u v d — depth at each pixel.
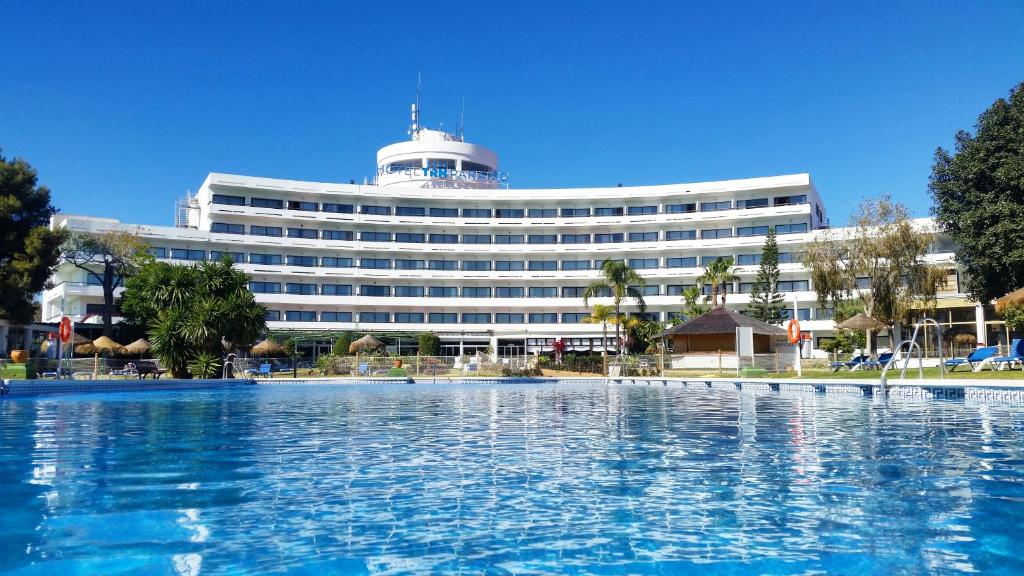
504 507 7.10
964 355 41.94
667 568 5.27
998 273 40.69
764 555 5.55
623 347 66.19
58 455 10.44
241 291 39.31
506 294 81.81
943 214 44.50
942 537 5.98
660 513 6.84
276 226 78.69
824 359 42.78
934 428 13.58
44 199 46.50
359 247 79.00
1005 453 10.31
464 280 81.38
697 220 79.44
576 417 17.00
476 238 83.12
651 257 81.00
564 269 82.50
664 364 48.47
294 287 77.56
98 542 5.89
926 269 46.25
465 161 90.31
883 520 6.52
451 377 44.31
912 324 56.41
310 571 5.21
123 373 35.88
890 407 18.89
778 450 10.87
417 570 5.24
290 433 13.47
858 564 5.33
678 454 10.52
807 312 74.81
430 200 82.88
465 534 6.15
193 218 83.94
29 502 7.26
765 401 22.30
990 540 5.89
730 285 78.38
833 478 8.48
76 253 60.47
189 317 37.56
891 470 8.98
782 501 7.30
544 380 43.25
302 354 60.75
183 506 7.11
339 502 7.30
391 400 24.36
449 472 9.02
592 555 5.58
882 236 45.81
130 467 9.38
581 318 81.06
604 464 9.63
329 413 18.38
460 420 16.28
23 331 52.06
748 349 40.03
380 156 92.00
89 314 64.38
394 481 8.41
